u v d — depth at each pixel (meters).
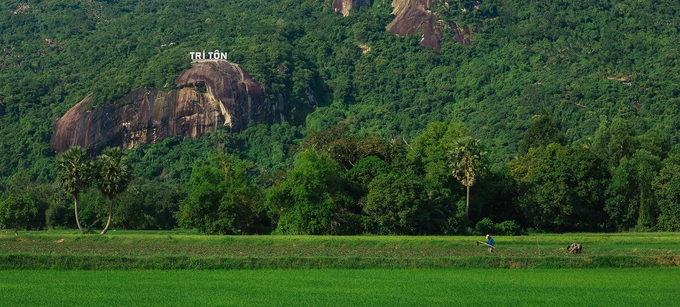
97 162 121.62
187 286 63.62
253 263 75.31
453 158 123.88
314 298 58.56
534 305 57.00
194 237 98.50
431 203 114.06
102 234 109.94
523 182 130.38
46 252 83.12
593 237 99.31
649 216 125.19
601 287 64.25
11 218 128.62
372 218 113.69
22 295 59.44
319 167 115.00
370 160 126.06
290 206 117.56
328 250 86.75
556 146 133.75
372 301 57.69
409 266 75.62
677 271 73.44
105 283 65.12
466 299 58.72
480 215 129.25
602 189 130.38
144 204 162.62
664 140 158.38
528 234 119.25
